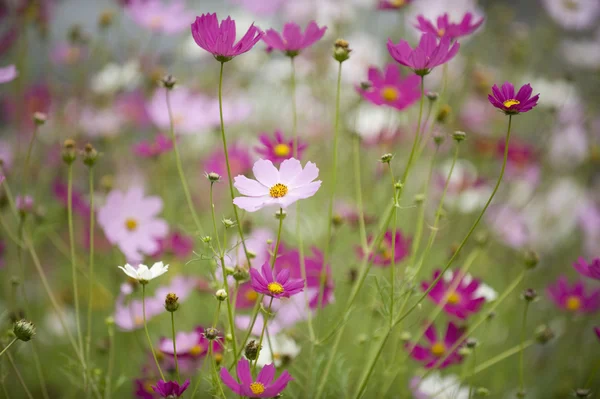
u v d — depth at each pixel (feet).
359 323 5.95
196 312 6.11
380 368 5.57
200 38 4.79
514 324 6.70
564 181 7.95
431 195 6.91
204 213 6.84
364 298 5.95
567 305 5.78
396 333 5.47
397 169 6.44
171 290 5.67
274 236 6.66
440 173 6.84
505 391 6.30
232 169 5.87
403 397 5.56
